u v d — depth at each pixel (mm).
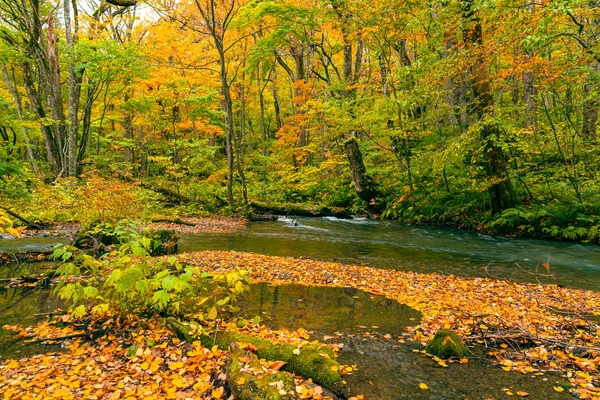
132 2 13312
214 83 21188
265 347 3467
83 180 16062
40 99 18578
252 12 16359
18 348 3715
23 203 12156
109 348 3697
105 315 4504
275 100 29297
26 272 6547
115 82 19156
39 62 18812
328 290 5945
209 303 4922
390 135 14914
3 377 3100
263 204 18594
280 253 9289
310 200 20891
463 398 2965
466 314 4863
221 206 17750
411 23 12523
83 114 20453
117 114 23031
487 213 12984
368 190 17578
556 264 8312
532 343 3986
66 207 12648
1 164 8336
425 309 5094
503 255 9281
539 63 9641
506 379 3264
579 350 3781
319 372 3100
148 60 17859
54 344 3822
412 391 3053
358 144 19422
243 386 2717
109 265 4434
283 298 5484
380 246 10531
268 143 29250
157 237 8117
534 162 14461
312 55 24469
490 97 11508
